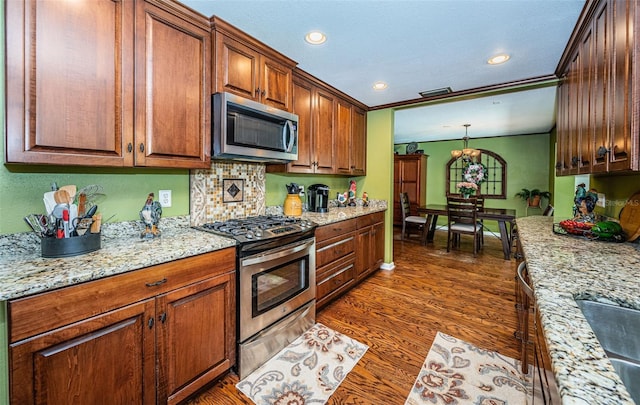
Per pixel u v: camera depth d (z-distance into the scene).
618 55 1.14
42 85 1.16
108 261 1.20
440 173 7.11
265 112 2.03
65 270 1.09
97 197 1.59
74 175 1.51
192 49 1.68
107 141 1.35
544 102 3.79
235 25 1.81
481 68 2.44
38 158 1.16
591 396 0.48
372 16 1.70
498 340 2.10
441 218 6.98
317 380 1.68
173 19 1.58
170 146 1.59
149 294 1.27
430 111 4.27
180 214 1.98
